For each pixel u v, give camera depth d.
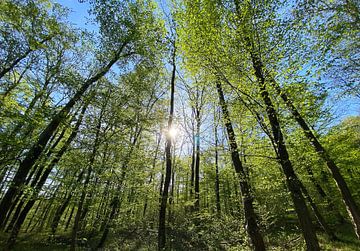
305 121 9.40
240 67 7.49
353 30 7.60
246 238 9.48
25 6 9.55
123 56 12.49
